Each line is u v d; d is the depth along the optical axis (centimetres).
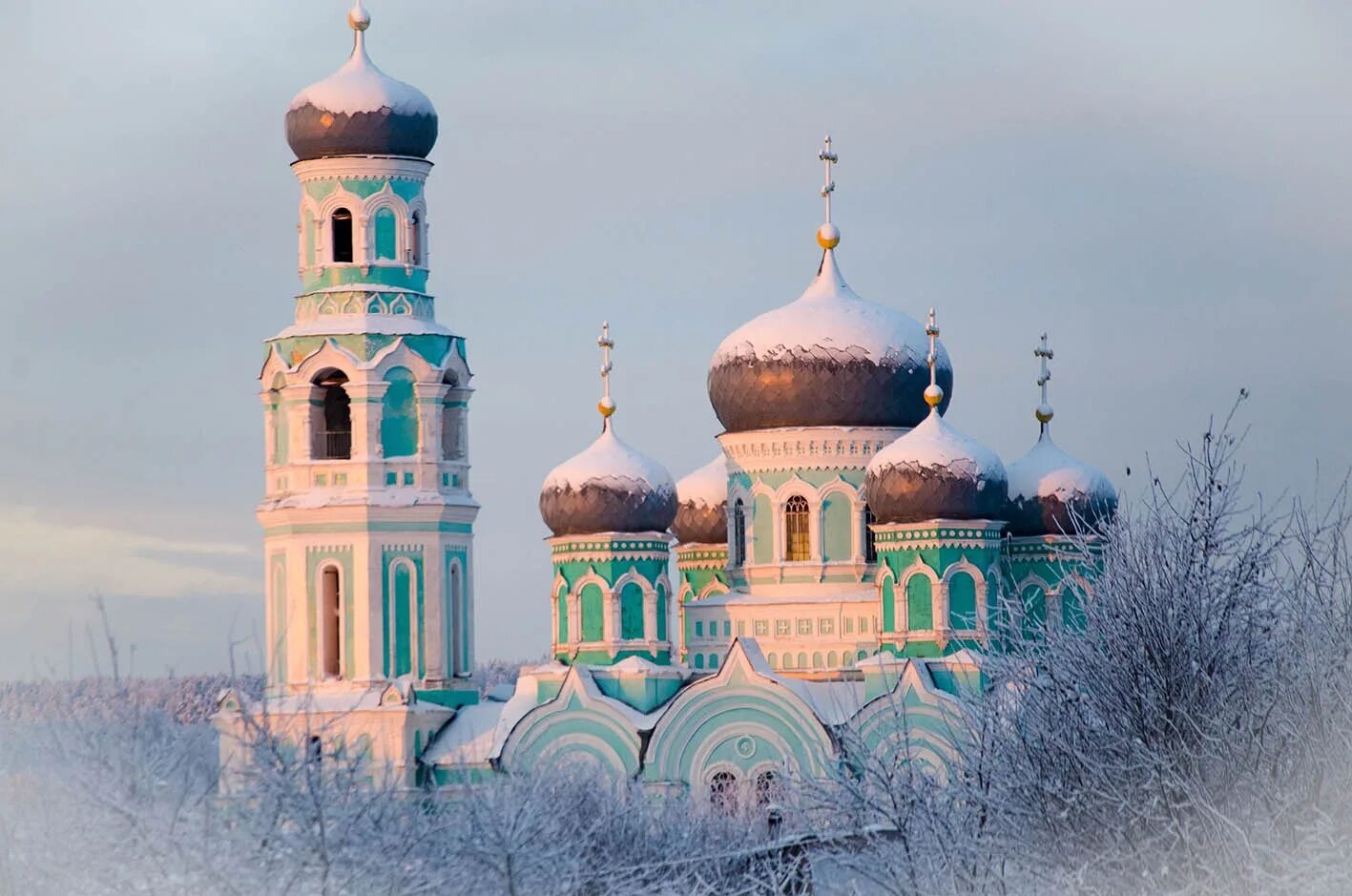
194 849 6562
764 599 16100
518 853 7162
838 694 15438
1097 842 7250
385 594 15275
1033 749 7494
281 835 6644
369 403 15350
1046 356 16838
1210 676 7300
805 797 9262
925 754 14550
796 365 16100
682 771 15012
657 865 7856
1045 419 16800
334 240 15688
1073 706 7488
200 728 7019
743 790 14750
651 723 15112
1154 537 7500
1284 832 6938
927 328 16000
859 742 8156
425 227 15838
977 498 15400
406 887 6762
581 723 15100
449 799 8738
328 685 15150
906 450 15475
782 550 16162
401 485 15412
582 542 16050
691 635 16275
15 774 6694
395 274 15638
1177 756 7162
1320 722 7062
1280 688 7206
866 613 15950
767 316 16438
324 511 15238
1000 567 15812
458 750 14975
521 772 9412
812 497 16112
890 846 7662
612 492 16012
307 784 6850
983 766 7675
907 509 15425
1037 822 7350
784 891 7944
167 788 6762
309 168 15638
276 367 15550
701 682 15075
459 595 15650
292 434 15462
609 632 15975
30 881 6481
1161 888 6988
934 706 14600
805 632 16025
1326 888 6581
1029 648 7825
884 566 15550
